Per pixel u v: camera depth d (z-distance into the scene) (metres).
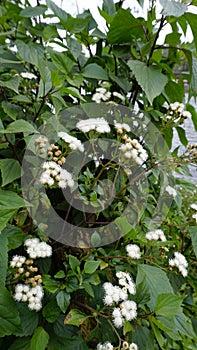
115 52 0.71
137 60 0.67
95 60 0.73
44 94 0.53
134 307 0.45
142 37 0.72
